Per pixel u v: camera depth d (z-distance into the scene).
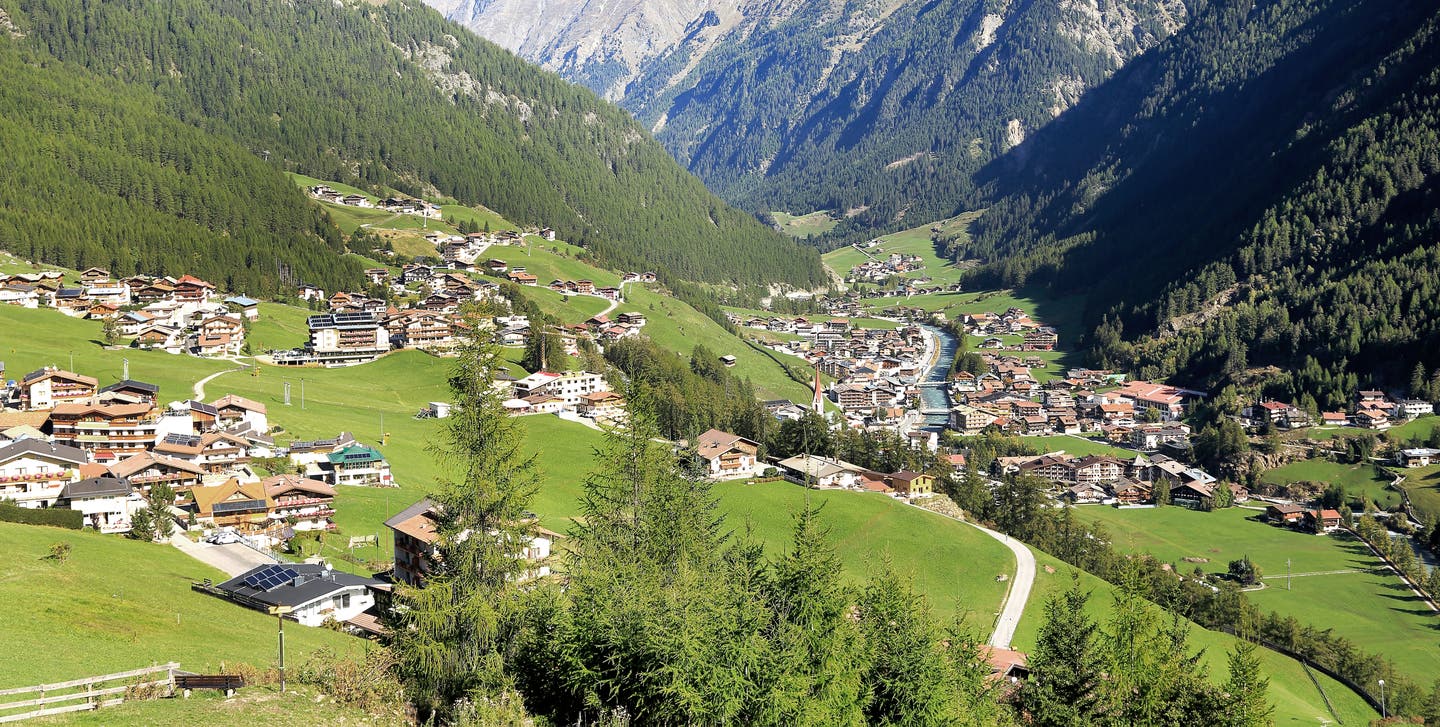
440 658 43.97
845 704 39.72
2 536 75.88
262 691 43.44
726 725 37.12
